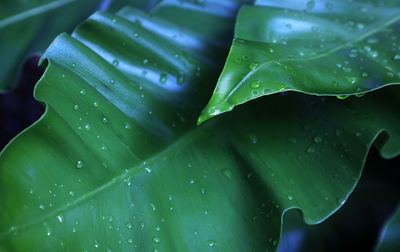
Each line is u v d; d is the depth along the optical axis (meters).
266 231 0.45
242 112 0.48
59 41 0.46
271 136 0.47
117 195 0.44
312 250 0.59
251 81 0.42
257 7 0.50
